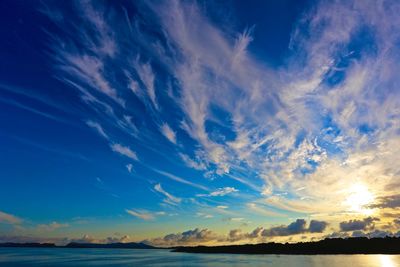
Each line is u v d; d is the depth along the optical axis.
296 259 175.38
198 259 192.12
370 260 162.12
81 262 171.25
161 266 143.25
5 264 156.75
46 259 198.62
